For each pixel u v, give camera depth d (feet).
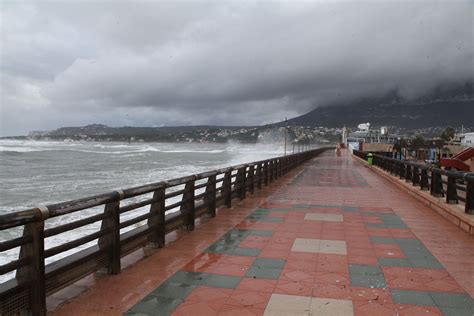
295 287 16.14
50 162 186.50
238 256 20.42
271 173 61.52
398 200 42.04
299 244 22.97
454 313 13.76
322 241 23.75
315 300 14.79
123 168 158.20
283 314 13.58
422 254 21.15
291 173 82.69
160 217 21.71
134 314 13.51
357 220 30.55
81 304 14.24
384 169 78.07
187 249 21.66
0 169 145.28
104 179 111.65
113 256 17.16
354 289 15.96
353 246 22.67
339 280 16.99
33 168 152.15
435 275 17.74
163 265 18.79
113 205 17.03
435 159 137.69
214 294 15.33
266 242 23.38
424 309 14.06
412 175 48.55
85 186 94.17
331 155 210.38
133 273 17.60
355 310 13.93
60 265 14.12
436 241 24.02
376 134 348.79
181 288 15.90
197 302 14.55
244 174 41.93
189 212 26.16
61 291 15.38
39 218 12.28
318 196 44.91
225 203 35.68
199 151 401.70
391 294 15.44
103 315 13.39
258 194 46.57
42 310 12.57
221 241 23.52
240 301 14.66
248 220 30.14
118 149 407.23
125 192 17.67
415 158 170.91
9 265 11.64
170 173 133.28
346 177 72.74
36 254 12.37
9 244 11.50
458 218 28.32
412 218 31.63
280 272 17.98
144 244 20.48
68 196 78.28
